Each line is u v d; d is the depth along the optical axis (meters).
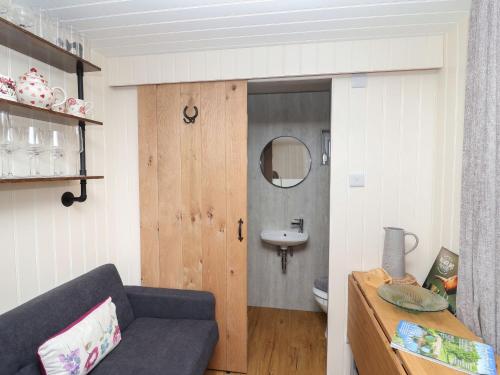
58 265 1.70
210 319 1.94
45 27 1.52
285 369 2.18
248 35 1.81
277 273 3.08
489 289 1.15
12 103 1.15
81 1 1.42
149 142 2.21
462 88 1.62
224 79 2.04
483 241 1.17
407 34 1.80
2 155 1.33
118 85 2.18
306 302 3.04
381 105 1.97
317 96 2.90
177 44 1.94
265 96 2.98
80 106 1.60
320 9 1.51
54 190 1.67
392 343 1.16
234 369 2.19
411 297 1.50
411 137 1.95
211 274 2.20
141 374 1.38
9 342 1.15
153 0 1.42
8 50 1.40
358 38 1.86
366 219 2.02
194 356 1.54
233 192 2.13
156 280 2.27
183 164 2.18
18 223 1.44
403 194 1.98
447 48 1.77
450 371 1.02
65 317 1.41
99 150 2.10
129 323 1.85
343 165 2.02
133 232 2.30
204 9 1.51
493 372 1.00
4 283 1.37
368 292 1.68
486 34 1.17
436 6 1.48
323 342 2.51
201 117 2.14
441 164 1.83
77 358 1.27
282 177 3.01
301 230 2.98
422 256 1.97
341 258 2.05
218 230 2.17
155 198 2.23
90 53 1.99
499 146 1.11
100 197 2.11
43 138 1.51
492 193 1.13
